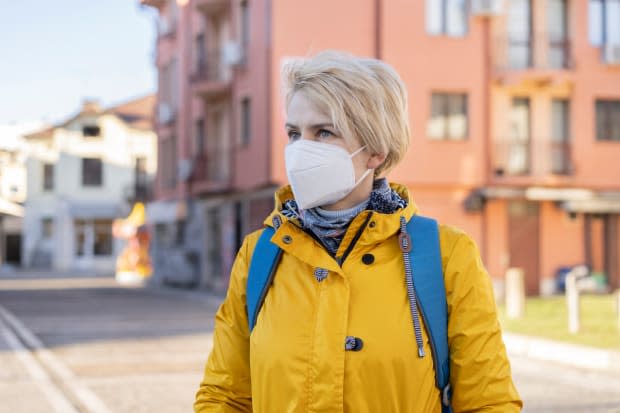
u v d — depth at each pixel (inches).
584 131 1031.0
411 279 81.2
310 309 81.6
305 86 83.6
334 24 979.3
